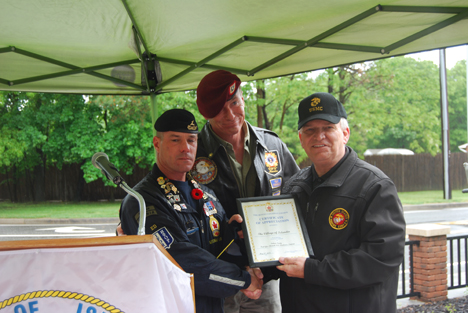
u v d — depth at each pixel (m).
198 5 2.41
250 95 14.58
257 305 2.66
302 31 2.79
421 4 2.28
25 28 2.69
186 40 3.03
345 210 1.90
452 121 22.67
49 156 16.08
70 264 1.16
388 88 16.08
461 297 4.63
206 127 2.69
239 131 2.56
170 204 1.97
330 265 1.81
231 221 2.18
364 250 1.80
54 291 1.15
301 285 2.00
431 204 14.37
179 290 1.29
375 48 2.93
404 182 18.91
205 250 1.92
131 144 14.55
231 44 3.05
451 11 2.30
